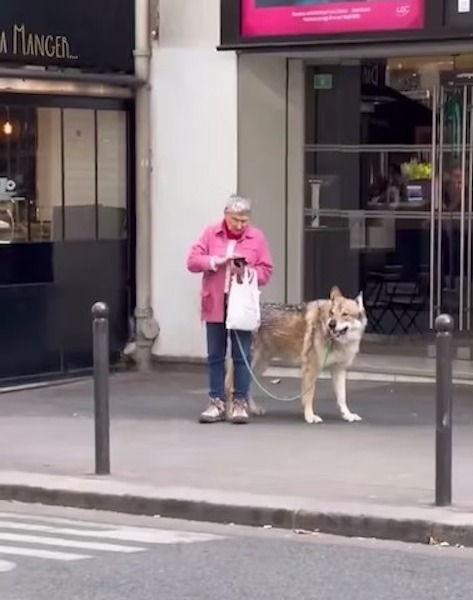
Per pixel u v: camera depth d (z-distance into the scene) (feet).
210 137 43.01
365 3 39.83
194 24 42.86
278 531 26.05
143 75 43.57
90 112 43.14
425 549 24.57
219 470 29.76
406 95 43.70
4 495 28.99
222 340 35.35
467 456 30.81
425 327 44.24
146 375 43.65
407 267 44.37
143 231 44.04
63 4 41.70
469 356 43.29
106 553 24.03
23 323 41.60
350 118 44.50
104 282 43.86
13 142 41.29
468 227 43.37
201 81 42.96
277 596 21.13
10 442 33.42
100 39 42.78
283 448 32.14
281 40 41.27
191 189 43.39
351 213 44.91
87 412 37.68
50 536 25.53
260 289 39.68
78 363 43.24
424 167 43.75
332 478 28.81
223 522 26.71
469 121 42.93
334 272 45.16
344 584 21.88
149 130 43.86
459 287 43.62
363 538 25.45
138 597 21.08
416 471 29.45
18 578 22.25
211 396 35.70
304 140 44.73
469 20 38.45
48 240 42.27
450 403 25.98
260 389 38.81
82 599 20.95
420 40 39.17
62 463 30.91
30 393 40.91
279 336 35.45
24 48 40.60
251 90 43.01
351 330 34.53
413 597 21.07
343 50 41.09
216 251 34.65
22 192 41.60
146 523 26.84
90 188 43.45
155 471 29.78
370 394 39.75
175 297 43.96
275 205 44.21
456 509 25.80
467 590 21.52
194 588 21.59
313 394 36.68
